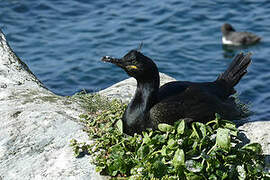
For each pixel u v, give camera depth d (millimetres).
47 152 10406
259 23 26203
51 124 10984
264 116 18531
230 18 26375
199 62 22750
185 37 24516
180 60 22781
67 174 9867
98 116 11469
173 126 10016
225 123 10266
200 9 26781
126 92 13797
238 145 10055
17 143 10617
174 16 26000
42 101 12305
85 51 23078
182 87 11297
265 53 23844
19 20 25594
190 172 9414
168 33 24719
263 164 9992
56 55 22797
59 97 12805
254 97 20047
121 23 25312
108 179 9766
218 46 24172
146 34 24500
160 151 9703
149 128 10492
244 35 24609
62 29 24906
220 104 11344
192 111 10859
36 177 9906
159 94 11117
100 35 24297
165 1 27344
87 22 25516
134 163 9820
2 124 11055
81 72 21500
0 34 14906
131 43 23750
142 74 10594
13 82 13352
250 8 27250
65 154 10297
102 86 20656
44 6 26703
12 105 11977
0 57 14125
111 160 9961
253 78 21500
